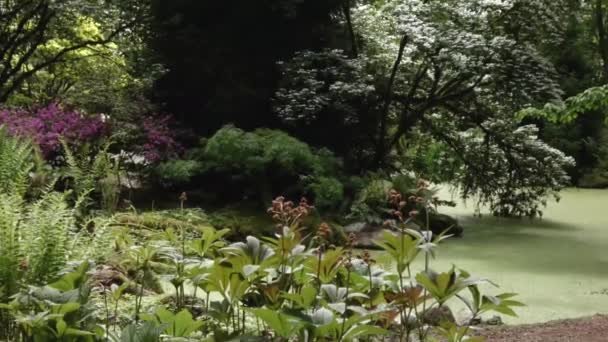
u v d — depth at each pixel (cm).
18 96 1477
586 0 1328
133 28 1265
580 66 1923
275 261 257
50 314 231
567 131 1906
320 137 1190
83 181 666
